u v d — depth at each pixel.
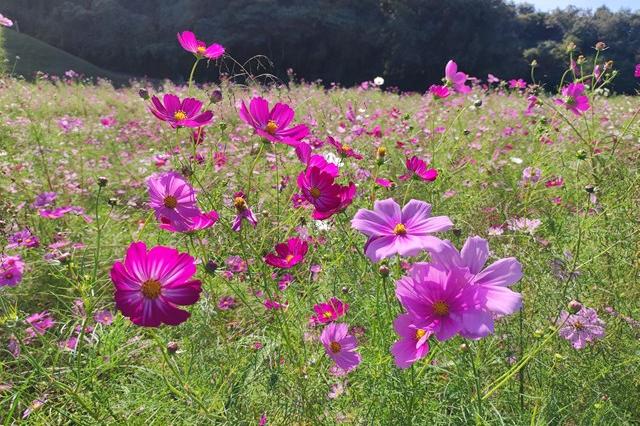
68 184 1.50
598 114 2.08
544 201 1.18
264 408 0.61
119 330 0.75
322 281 0.87
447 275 0.41
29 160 1.70
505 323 0.69
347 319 0.76
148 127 2.51
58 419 0.65
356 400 0.66
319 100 3.00
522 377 0.64
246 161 1.39
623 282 0.82
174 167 1.02
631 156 1.18
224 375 0.65
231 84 1.11
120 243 1.13
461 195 1.28
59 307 0.96
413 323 0.40
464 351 0.54
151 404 0.62
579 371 0.66
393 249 0.43
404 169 1.40
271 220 0.99
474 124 2.22
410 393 0.57
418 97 3.95
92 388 0.61
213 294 0.68
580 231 0.74
